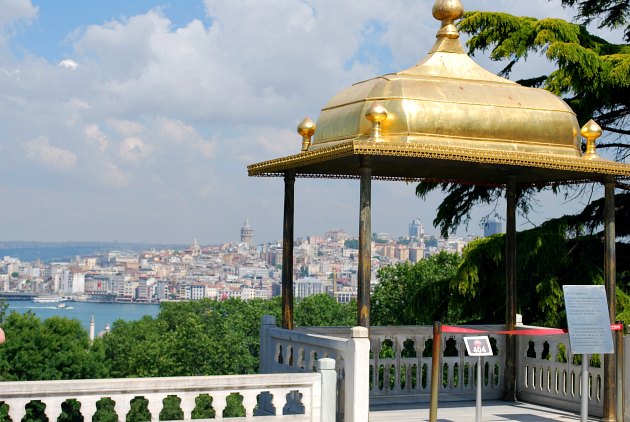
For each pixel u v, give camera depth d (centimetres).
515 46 2108
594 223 2066
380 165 1353
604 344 1091
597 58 1953
